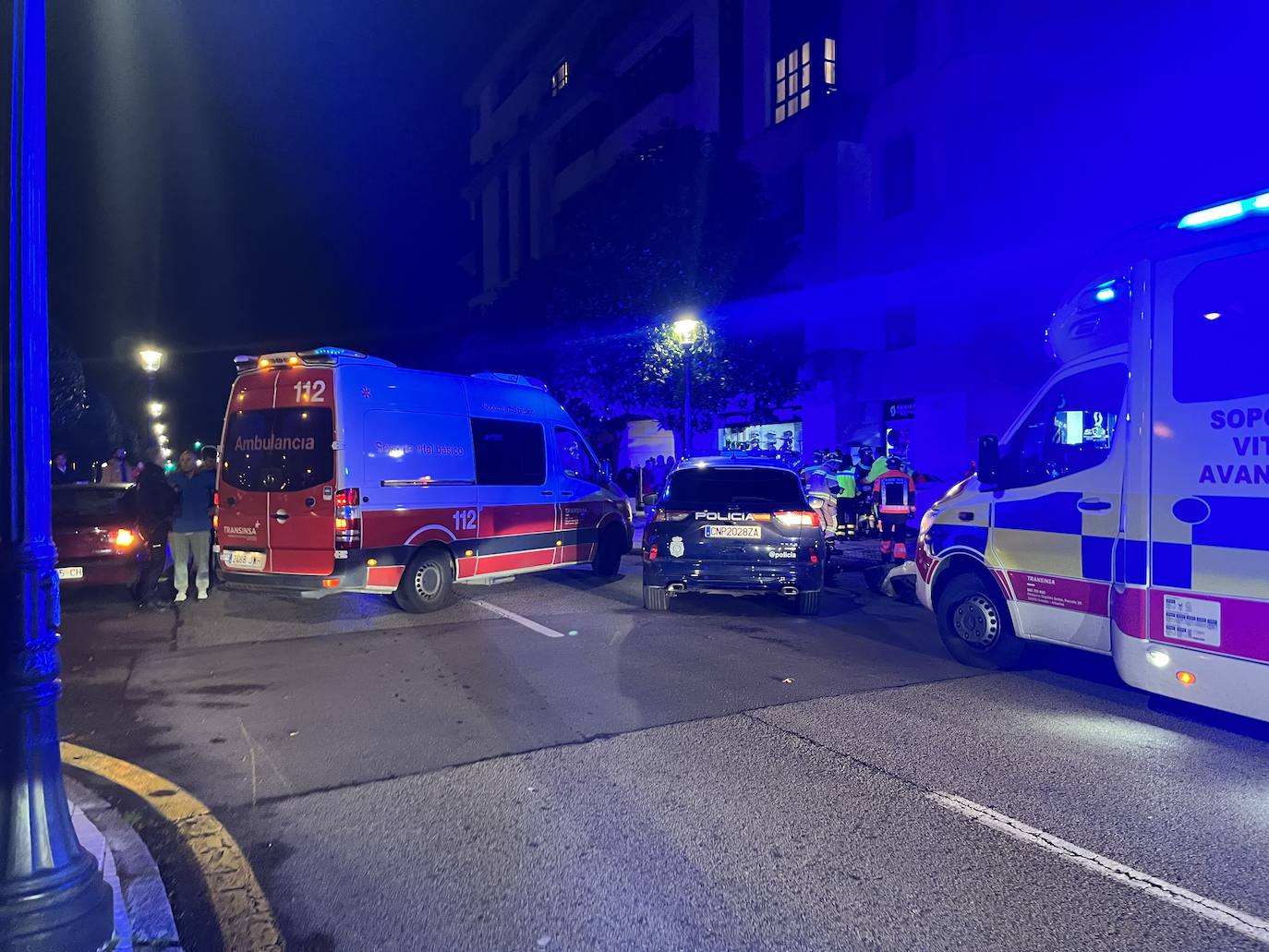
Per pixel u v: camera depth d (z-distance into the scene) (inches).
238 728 205.9
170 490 368.2
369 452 323.0
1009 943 116.9
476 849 143.8
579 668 262.7
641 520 777.6
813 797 165.6
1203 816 158.2
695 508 336.5
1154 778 176.2
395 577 331.0
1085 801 164.4
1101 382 222.1
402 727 206.8
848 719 213.6
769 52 1006.4
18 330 107.2
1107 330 223.0
